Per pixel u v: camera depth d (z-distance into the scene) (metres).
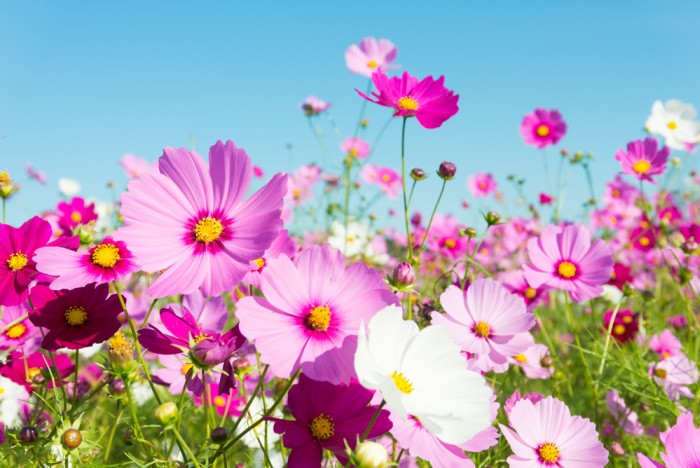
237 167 0.40
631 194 1.68
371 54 1.10
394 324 0.35
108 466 0.42
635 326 0.87
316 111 1.28
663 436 0.41
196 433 0.62
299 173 1.55
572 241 0.68
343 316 0.37
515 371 0.73
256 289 0.61
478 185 1.62
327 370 0.35
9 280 0.45
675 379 0.69
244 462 0.58
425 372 0.35
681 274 0.83
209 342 0.38
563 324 1.14
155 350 0.40
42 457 0.42
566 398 0.77
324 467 0.45
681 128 1.02
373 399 0.38
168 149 0.40
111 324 0.46
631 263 1.52
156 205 0.40
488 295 0.53
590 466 0.45
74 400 0.46
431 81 0.58
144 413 0.66
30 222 0.47
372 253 1.19
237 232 0.39
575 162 1.28
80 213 0.72
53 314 0.46
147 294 0.37
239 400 0.61
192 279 0.38
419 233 1.20
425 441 0.37
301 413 0.36
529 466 0.45
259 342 0.35
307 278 0.38
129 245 0.38
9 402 0.56
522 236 1.49
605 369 0.86
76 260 0.45
